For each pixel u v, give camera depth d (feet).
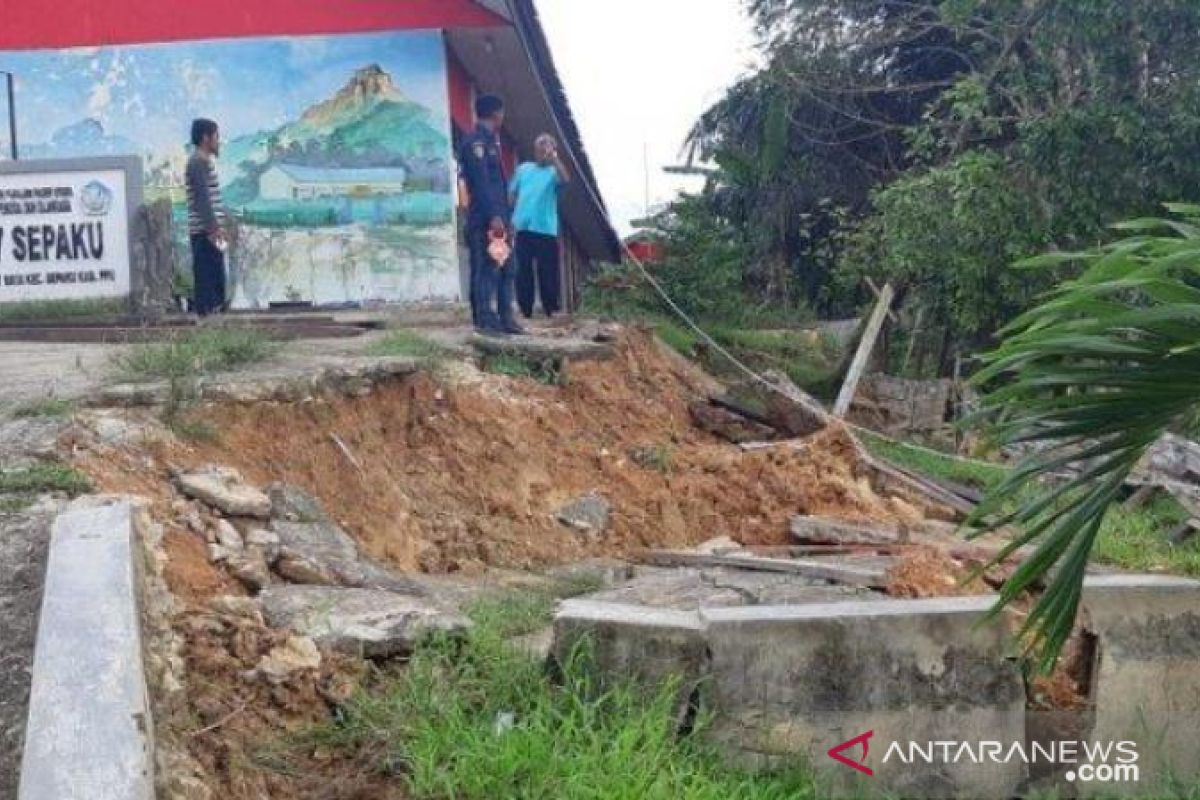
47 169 36.70
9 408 21.50
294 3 50.47
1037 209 48.85
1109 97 48.98
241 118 50.80
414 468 27.07
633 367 38.19
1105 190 48.73
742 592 22.49
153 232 36.81
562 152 60.54
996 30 56.24
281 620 17.10
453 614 17.99
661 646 17.94
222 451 22.36
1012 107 57.21
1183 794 19.21
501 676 16.88
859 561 25.80
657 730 16.39
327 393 25.66
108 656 12.65
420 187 50.52
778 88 68.54
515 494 27.86
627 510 29.17
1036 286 49.06
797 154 71.87
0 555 15.80
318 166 50.67
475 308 35.35
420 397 28.60
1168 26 48.01
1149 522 30.94
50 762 11.31
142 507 17.69
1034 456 15.37
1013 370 15.15
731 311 56.29
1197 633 20.11
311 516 21.59
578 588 23.30
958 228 49.52
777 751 18.03
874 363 53.72
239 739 14.79
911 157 65.10
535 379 33.60
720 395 39.86
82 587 13.93
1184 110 47.39
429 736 15.03
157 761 12.76
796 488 31.40
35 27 50.98
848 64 68.69
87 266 36.83
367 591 18.88
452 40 51.37
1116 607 20.02
